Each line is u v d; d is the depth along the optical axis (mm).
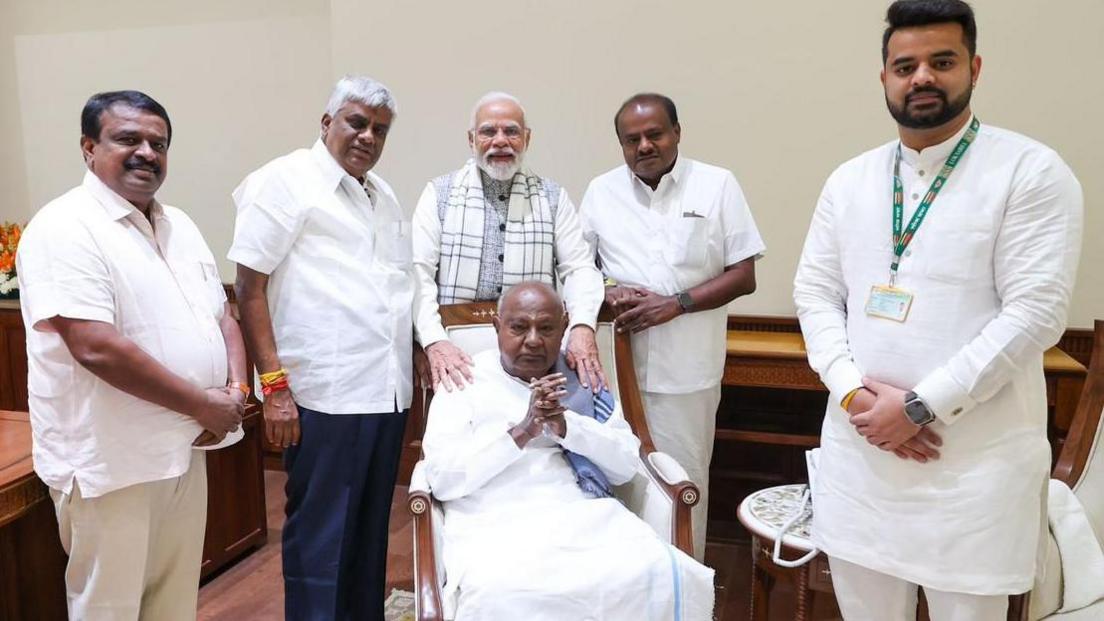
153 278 1732
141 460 1685
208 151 4062
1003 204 1475
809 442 2912
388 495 2191
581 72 3273
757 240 2461
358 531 2203
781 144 3104
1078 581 1734
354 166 2033
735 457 3279
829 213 1729
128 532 1706
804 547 1877
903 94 1507
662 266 2387
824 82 3029
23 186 4375
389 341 2082
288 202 1998
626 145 2352
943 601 1584
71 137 4258
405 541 3105
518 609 1585
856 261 1644
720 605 2689
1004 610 1562
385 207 2145
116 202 1711
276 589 2752
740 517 2084
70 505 1685
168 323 1738
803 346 2914
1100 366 1947
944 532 1541
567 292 2248
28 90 4270
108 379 1603
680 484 1852
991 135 1535
